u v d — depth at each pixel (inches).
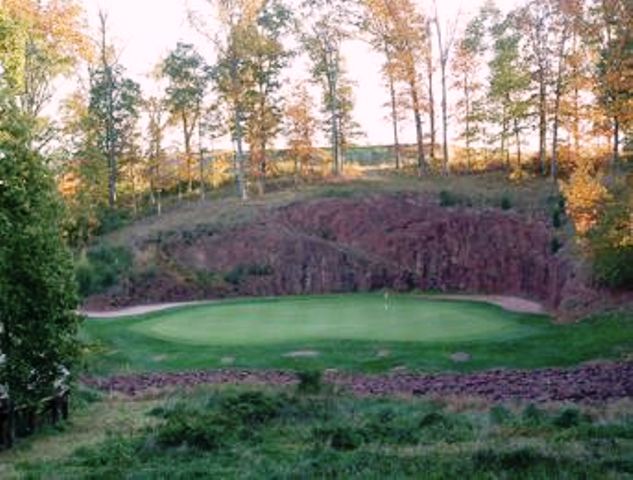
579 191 1099.9
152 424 660.7
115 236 2057.1
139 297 1788.9
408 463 431.5
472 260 1764.3
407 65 2146.9
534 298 1546.5
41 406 659.4
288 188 2231.8
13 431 616.4
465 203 1867.6
